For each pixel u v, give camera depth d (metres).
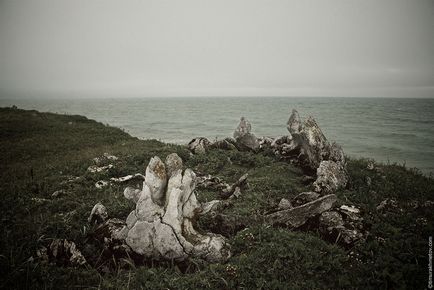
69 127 26.83
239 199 10.72
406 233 8.12
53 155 17.95
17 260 6.54
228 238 8.41
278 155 16.56
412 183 13.05
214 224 8.88
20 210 9.57
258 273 6.45
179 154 16.52
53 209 9.70
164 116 84.50
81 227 8.23
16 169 14.70
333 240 8.13
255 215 9.09
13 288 5.86
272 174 13.81
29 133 23.75
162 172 7.52
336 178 11.75
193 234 7.35
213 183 12.47
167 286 6.07
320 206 8.83
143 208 7.35
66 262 6.95
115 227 7.76
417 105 158.50
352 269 6.75
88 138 23.02
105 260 7.25
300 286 6.03
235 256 7.18
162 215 7.21
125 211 9.42
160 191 7.50
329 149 14.11
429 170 23.41
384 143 37.31
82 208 9.55
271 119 74.06
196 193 11.46
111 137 23.62
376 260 6.87
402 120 69.69
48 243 7.46
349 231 8.04
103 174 13.12
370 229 8.34
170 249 7.04
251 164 15.60
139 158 15.59
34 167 15.07
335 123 62.94
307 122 14.55
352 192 11.28
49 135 23.47
